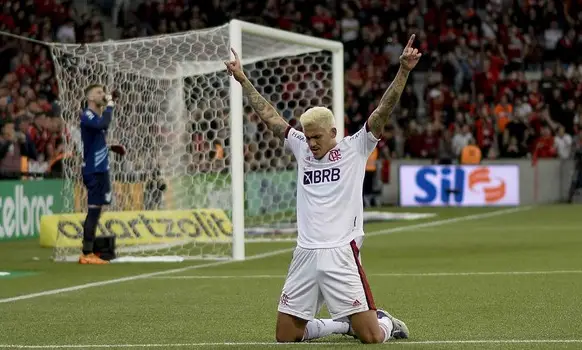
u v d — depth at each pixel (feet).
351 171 37.35
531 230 101.50
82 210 82.99
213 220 86.28
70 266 72.84
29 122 111.55
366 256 77.92
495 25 180.24
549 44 179.01
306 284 37.35
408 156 153.48
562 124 163.22
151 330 43.16
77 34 155.94
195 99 95.91
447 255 77.77
